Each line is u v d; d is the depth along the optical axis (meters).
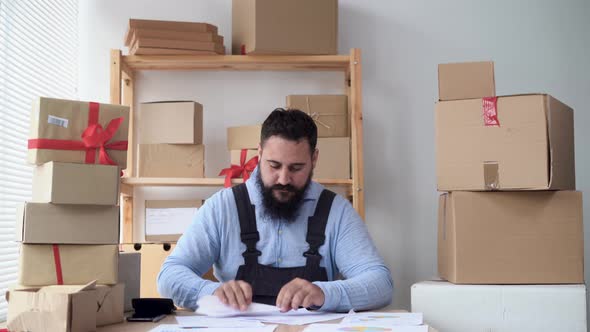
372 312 1.61
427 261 2.86
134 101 2.82
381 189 2.88
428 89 2.91
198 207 2.67
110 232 1.59
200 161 2.54
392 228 2.87
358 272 1.82
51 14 2.53
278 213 1.87
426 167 2.89
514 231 1.91
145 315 1.56
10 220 2.14
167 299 1.59
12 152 2.17
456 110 1.95
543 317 1.83
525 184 1.87
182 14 2.86
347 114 2.65
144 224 2.76
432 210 2.88
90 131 1.64
